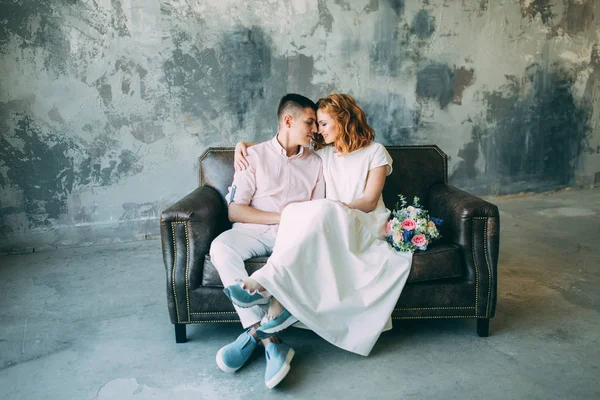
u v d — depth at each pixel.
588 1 4.60
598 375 1.87
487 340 2.15
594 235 3.56
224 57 3.76
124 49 3.52
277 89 3.93
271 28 3.83
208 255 2.09
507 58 4.48
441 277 2.08
